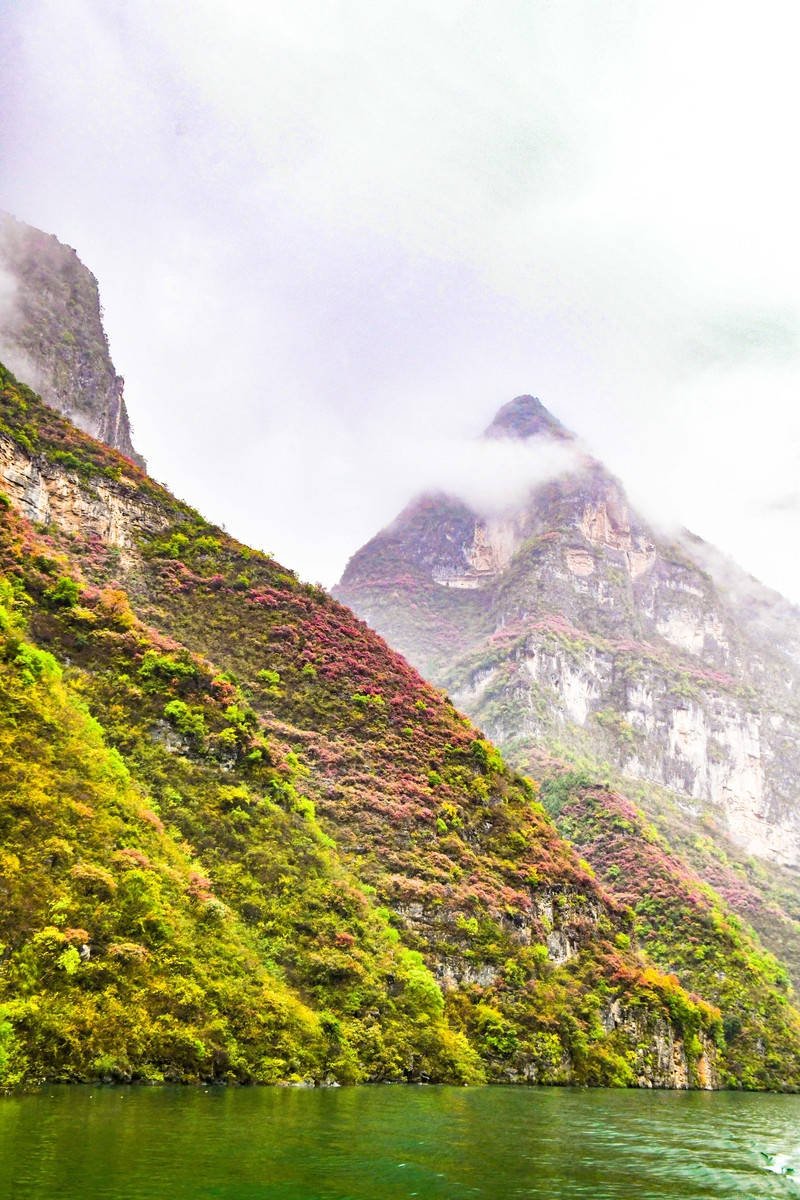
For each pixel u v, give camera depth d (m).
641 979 114.62
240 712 93.25
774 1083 142.38
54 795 64.88
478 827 111.44
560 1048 96.19
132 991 56.91
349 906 82.88
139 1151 37.72
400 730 116.88
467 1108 62.97
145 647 92.12
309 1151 41.78
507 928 101.50
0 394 120.38
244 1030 62.00
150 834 70.00
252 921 74.19
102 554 115.44
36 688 73.38
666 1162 49.28
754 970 167.38
